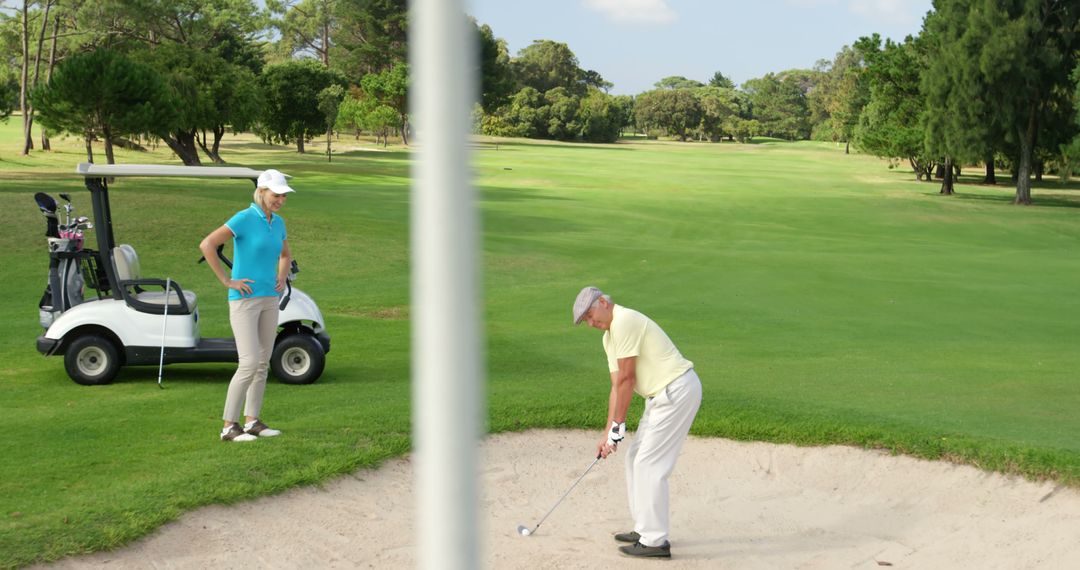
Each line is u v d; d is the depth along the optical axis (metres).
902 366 11.34
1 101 45.53
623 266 22.20
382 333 13.04
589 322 5.53
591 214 35.31
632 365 5.49
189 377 9.66
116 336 9.14
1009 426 7.89
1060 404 8.98
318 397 8.71
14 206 22.70
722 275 21.09
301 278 19.06
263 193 6.89
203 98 55.88
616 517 6.31
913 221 38.91
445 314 0.98
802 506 6.57
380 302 16.42
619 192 47.38
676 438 5.58
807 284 20.03
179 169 8.55
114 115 41.53
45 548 4.98
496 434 7.59
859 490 6.79
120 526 5.27
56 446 6.77
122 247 9.27
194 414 7.88
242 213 6.90
